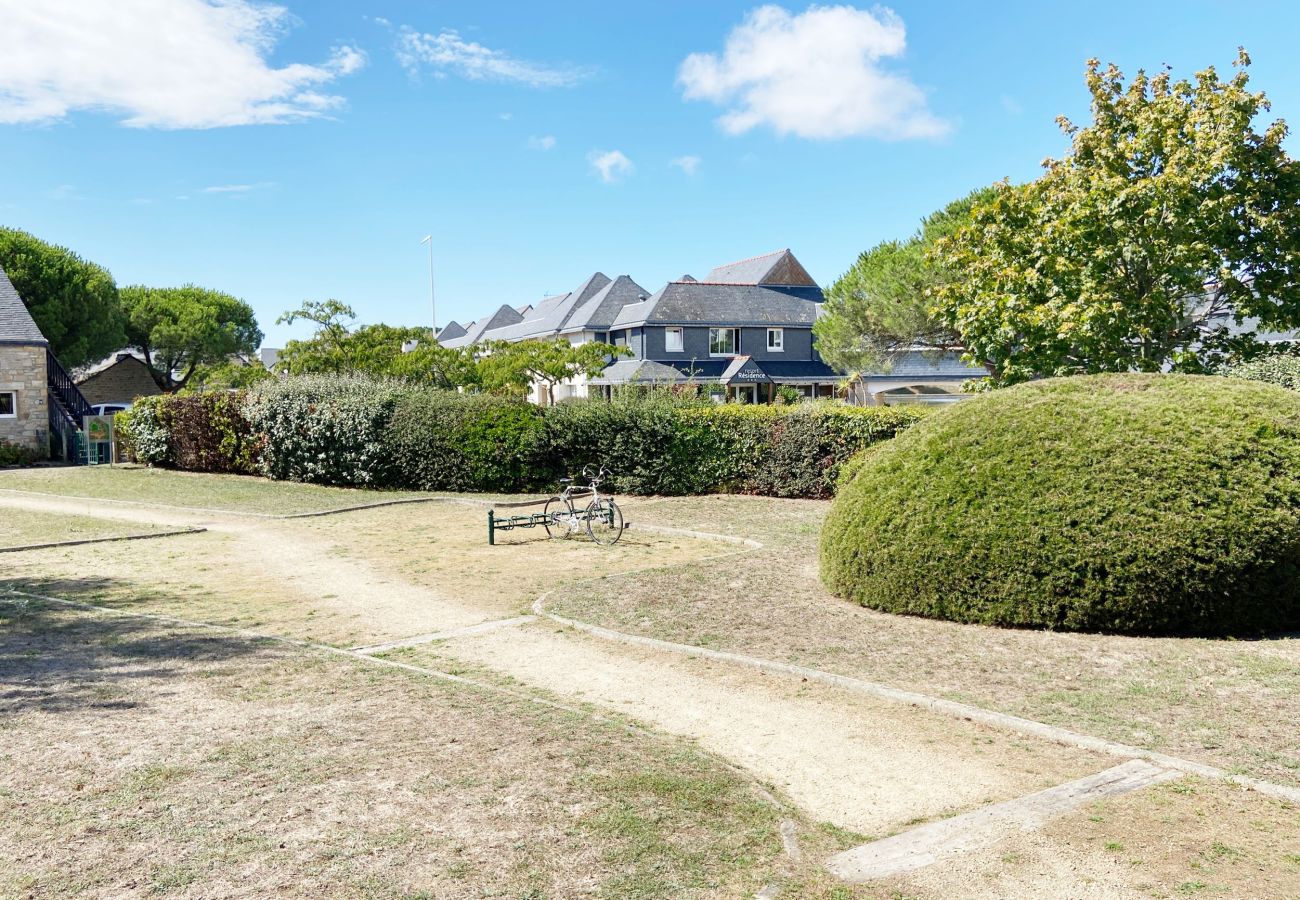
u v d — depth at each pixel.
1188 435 8.04
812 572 11.01
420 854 4.05
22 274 39.91
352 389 22.53
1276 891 3.78
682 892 3.80
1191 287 14.12
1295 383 18.02
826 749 5.63
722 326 49.00
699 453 19.81
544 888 3.80
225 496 20.36
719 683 7.00
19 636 8.09
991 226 16.16
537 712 6.14
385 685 6.71
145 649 7.66
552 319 59.38
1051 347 14.80
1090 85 15.54
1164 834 4.32
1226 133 13.46
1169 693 6.35
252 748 5.32
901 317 26.33
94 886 3.72
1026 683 6.68
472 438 20.89
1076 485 8.09
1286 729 5.61
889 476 9.36
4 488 21.80
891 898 3.80
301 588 10.74
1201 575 7.59
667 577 10.79
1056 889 3.84
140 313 53.38
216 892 3.69
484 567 12.20
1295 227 14.02
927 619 8.62
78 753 5.20
